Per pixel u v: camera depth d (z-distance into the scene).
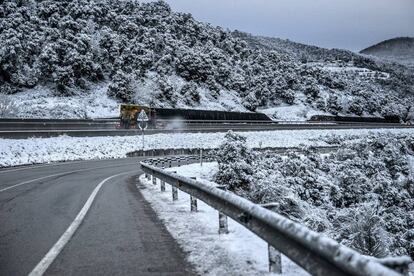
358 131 81.19
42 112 58.72
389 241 17.50
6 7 84.31
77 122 49.47
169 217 9.42
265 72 118.88
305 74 133.50
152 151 47.28
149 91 78.56
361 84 158.25
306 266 3.76
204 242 6.91
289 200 21.59
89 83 78.19
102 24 98.56
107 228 8.33
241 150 28.05
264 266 5.47
